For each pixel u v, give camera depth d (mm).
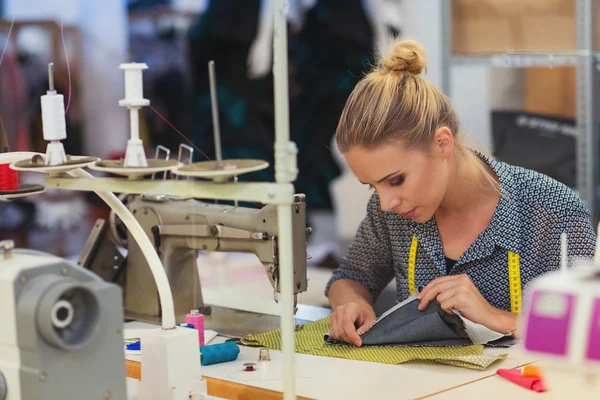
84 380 1375
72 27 4195
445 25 3926
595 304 1086
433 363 1813
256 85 4371
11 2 4047
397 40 2102
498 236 2119
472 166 2127
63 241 4453
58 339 1301
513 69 3783
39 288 1322
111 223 2420
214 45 4387
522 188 2152
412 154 1932
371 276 2432
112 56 4297
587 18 3604
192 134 4445
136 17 4352
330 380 1713
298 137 4535
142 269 2412
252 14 4312
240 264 3463
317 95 4500
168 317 1644
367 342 1952
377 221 2373
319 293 3066
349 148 1968
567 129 3715
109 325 1402
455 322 1929
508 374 1677
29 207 4379
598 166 3711
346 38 4398
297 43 4422
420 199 1985
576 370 1129
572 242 2102
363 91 1972
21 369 1342
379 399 1582
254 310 2422
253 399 1665
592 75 3639
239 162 1438
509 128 3818
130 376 1830
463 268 2168
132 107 1536
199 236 2289
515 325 1955
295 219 2113
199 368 1661
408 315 1973
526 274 2141
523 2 3732
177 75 4406
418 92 1958
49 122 1608
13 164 1664
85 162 1611
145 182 1510
